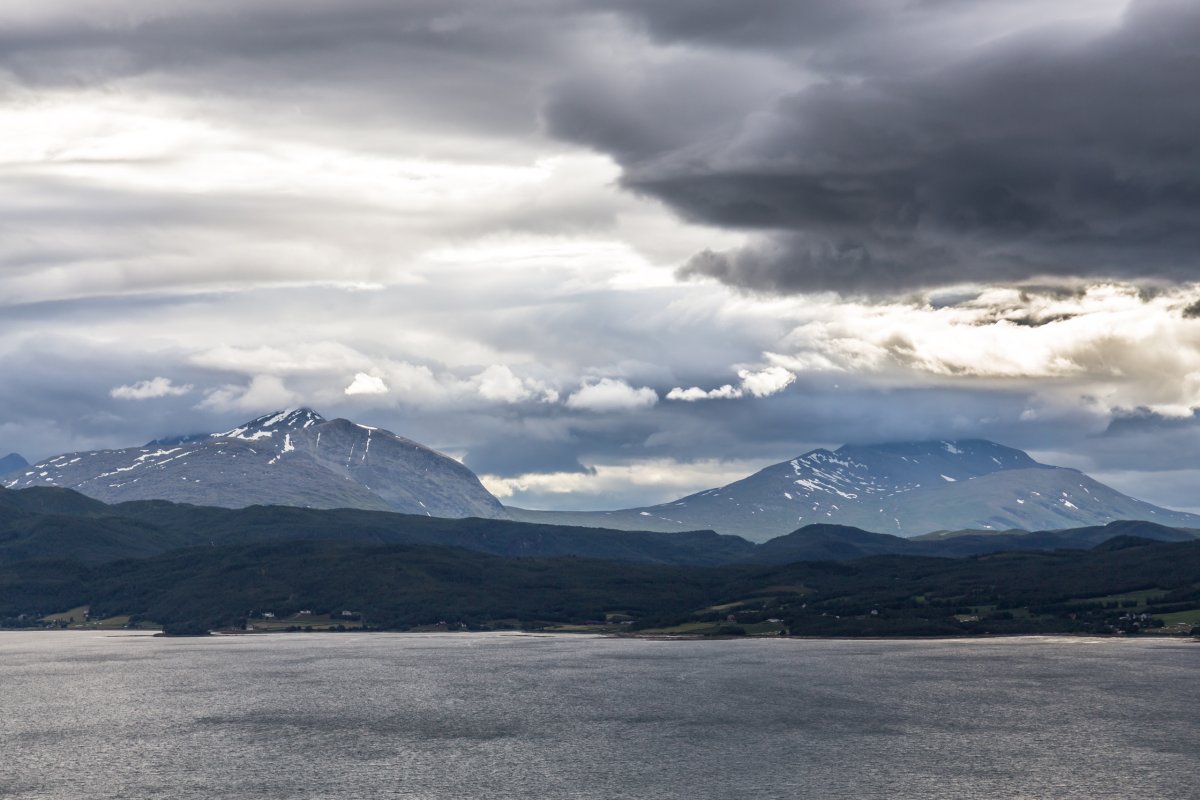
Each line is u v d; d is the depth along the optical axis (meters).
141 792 172.75
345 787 173.25
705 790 167.75
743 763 184.88
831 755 189.88
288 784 176.00
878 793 164.75
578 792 167.88
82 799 169.12
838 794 164.50
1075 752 190.00
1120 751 190.50
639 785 171.38
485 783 174.38
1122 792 163.75
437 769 184.62
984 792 164.62
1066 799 160.50
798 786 169.12
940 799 161.38
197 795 170.25
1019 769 178.00
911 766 181.00
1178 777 172.12
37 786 178.00
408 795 168.00
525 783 173.88
